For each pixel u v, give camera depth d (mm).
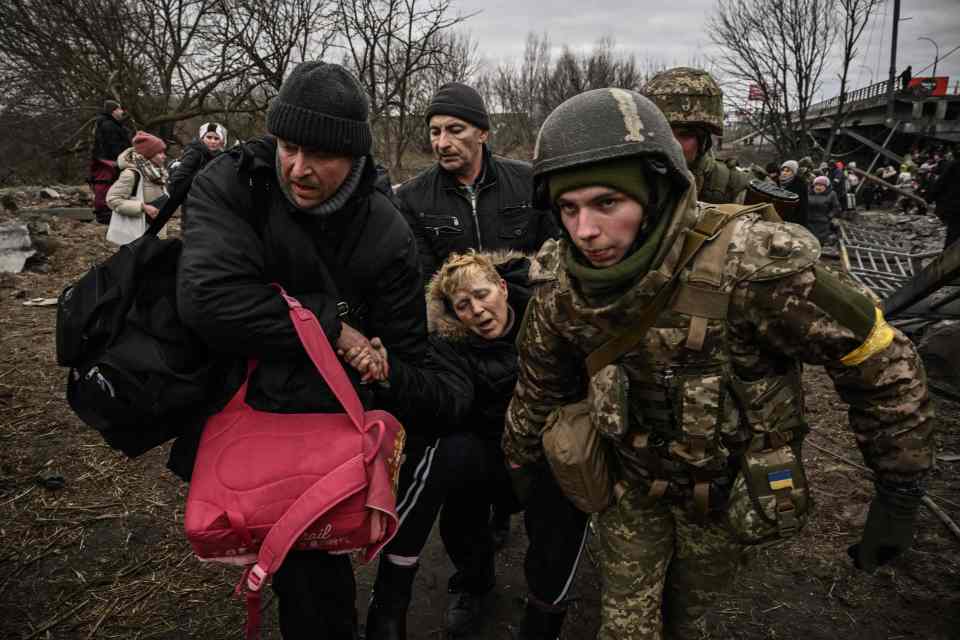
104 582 2561
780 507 1428
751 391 1398
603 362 1461
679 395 1400
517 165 2975
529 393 1695
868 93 32844
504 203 2900
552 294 1506
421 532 1896
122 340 1483
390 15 11500
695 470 1479
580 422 1607
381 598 1937
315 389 1575
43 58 13234
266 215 1549
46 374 4375
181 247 1558
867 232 12711
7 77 13414
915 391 1326
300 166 1452
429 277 2928
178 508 3045
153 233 1603
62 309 1508
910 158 26953
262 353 1520
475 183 2879
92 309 1473
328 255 1605
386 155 13547
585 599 2502
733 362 1387
